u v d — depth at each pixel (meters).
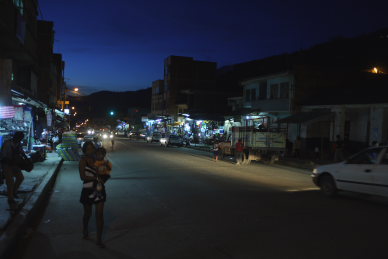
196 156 26.00
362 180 9.21
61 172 15.38
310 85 28.41
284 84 29.23
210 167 18.39
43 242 5.90
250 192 10.87
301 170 18.41
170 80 62.78
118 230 6.60
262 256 5.23
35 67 27.38
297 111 27.83
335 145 20.42
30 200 8.32
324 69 28.75
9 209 7.27
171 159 22.55
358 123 24.30
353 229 6.68
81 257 5.21
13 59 17.36
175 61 63.09
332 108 23.83
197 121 48.16
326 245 5.73
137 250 5.51
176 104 62.72
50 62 39.44
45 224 7.04
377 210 8.41
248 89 35.44
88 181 5.81
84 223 6.06
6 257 4.99
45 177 12.34
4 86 13.12
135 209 8.35
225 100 59.59
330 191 10.16
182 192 10.73
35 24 23.81
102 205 5.79
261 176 15.15
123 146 37.31
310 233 6.41
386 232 6.49
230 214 7.86
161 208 8.46
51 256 5.26
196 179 13.75
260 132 21.64
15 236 5.66
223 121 41.44
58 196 10.02
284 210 8.30
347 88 26.59
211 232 6.47
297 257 5.19
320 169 10.63
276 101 29.66
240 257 5.19
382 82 26.83
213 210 8.26
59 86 54.91
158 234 6.35
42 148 18.41
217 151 22.50
